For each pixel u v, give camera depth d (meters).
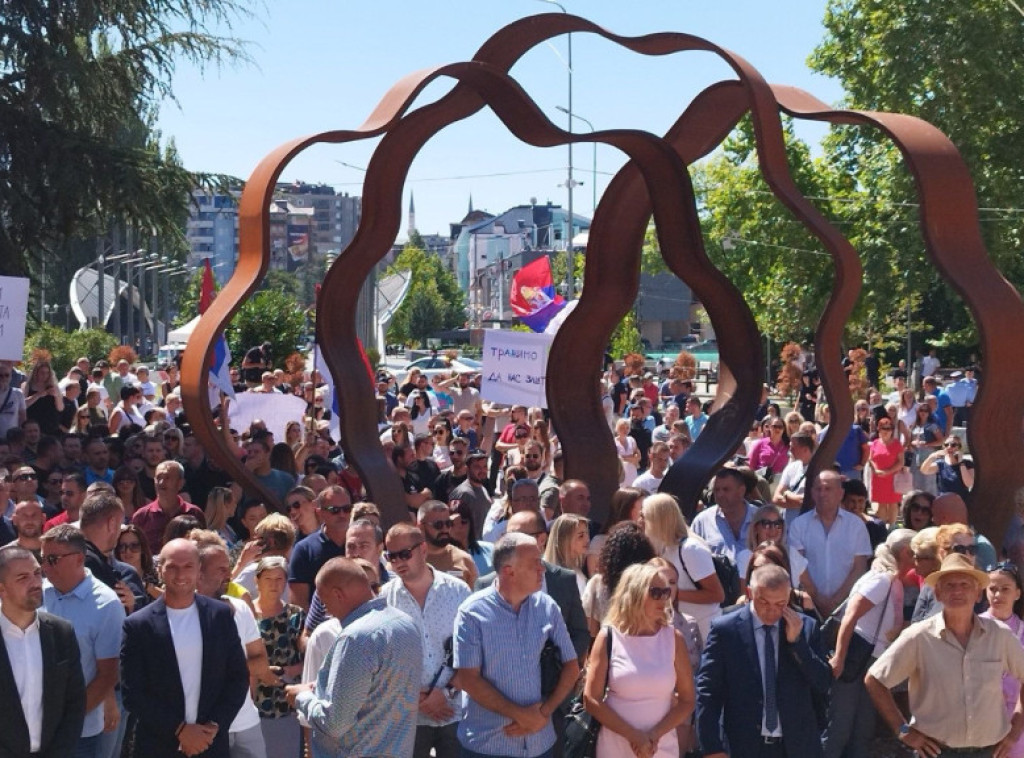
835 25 36.22
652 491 13.02
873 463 15.50
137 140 32.09
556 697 6.68
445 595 7.39
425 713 7.20
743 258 47.25
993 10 32.09
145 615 6.79
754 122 11.31
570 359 13.85
